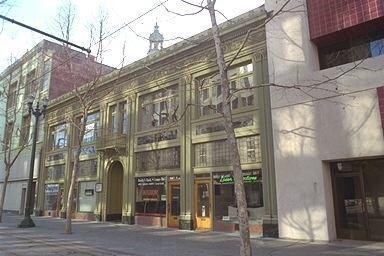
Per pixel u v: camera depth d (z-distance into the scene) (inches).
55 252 442.9
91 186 1009.5
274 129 595.8
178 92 788.0
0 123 1517.0
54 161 1175.6
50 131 1237.7
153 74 849.5
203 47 734.5
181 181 740.0
